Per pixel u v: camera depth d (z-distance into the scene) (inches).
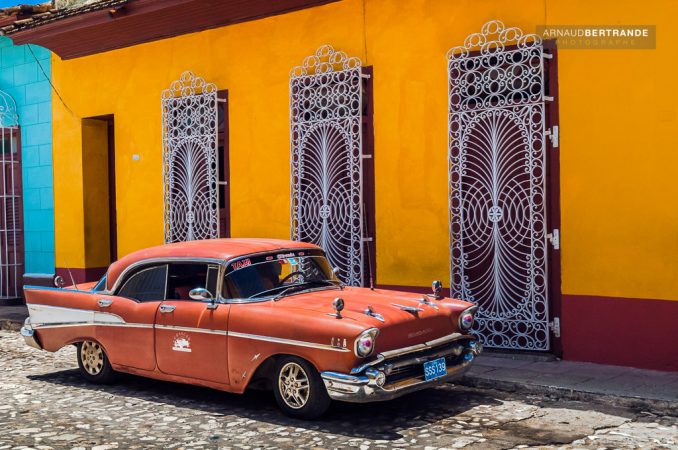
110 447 224.2
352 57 389.1
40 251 559.5
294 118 414.9
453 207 356.8
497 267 346.9
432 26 361.7
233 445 223.9
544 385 278.7
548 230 332.8
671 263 299.3
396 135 374.6
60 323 315.6
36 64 551.8
